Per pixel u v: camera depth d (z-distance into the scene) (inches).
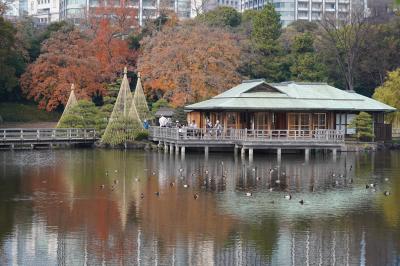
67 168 2188.7
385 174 2111.2
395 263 1139.3
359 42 4141.2
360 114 3021.7
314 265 1127.0
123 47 4148.6
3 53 3521.2
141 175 2027.6
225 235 1296.8
